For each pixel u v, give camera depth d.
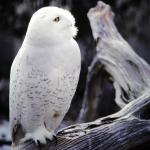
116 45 4.62
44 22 3.58
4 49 6.57
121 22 6.47
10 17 6.50
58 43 3.60
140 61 4.53
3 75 6.52
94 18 4.75
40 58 3.60
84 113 4.82
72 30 3.63
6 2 6.42
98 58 4.62
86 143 3.68
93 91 4.77
